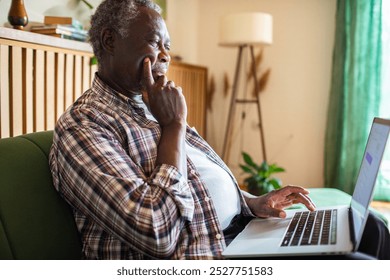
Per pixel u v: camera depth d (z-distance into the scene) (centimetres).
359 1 300
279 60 347
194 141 119
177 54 341
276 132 353
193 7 363
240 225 117
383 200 316
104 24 106
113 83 109
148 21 104
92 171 85
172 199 85
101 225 85
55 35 178
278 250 77
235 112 365
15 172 94
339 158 315
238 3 358
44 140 110
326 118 329
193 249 92
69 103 185
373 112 304
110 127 96
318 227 91
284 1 342
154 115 97
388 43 304
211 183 108
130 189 82
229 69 365
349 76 308
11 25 163
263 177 268
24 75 158
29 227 90
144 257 90
